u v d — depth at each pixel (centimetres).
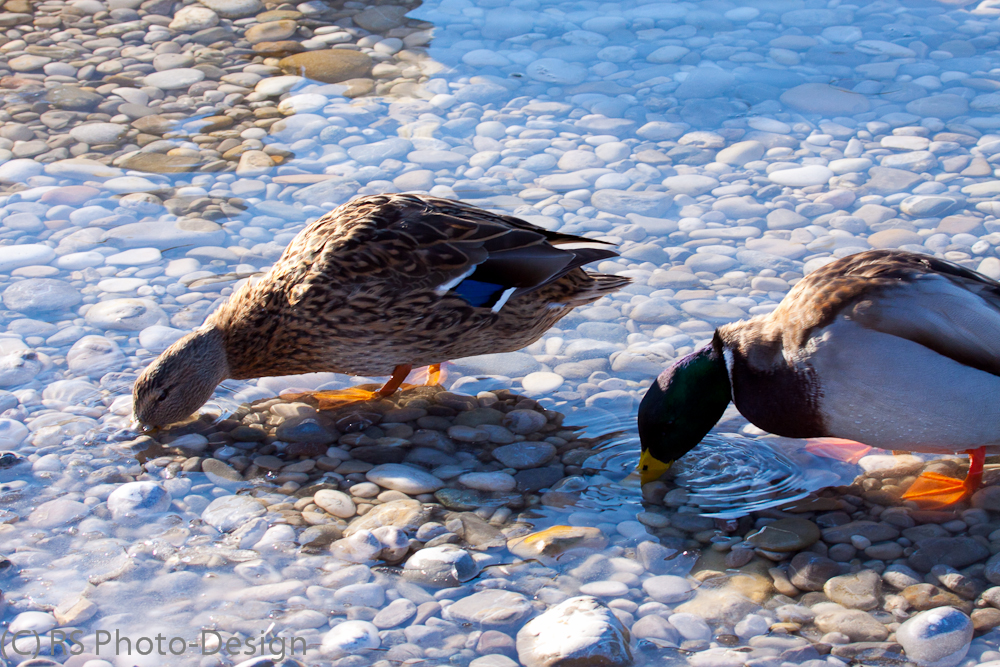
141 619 275
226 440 368
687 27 783
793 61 710
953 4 815
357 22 792
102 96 661
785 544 304
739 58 718
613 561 300
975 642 261
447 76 695
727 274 470
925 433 311
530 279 375
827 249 484
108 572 294
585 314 451
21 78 683
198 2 826
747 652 260
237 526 315
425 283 372
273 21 790
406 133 613
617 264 480
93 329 430
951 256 467
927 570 291
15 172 561
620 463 353
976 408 300
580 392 399
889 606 276
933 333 295
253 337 388
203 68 706
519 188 550
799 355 318
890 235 491
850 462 352
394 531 308
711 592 285
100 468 347
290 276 382
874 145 587
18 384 394
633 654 261
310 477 345
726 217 518
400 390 408
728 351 342
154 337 424
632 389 399
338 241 375
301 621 274
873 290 307
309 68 705
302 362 393
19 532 312
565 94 668
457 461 355
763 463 353
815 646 262
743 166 570
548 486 340
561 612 271
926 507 322
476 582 290
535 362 422
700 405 339
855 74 686
